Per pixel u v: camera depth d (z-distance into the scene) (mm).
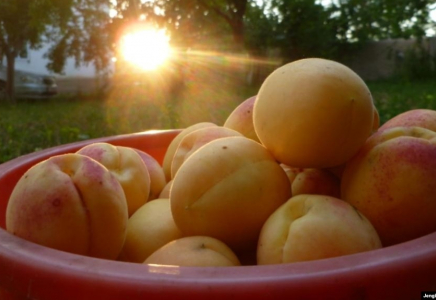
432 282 125
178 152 245
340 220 160
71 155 179
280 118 183
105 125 1196
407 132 192
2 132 1111
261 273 118
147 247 197
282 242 162
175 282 117
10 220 172
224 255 170
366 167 184
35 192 166
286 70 192
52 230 162
